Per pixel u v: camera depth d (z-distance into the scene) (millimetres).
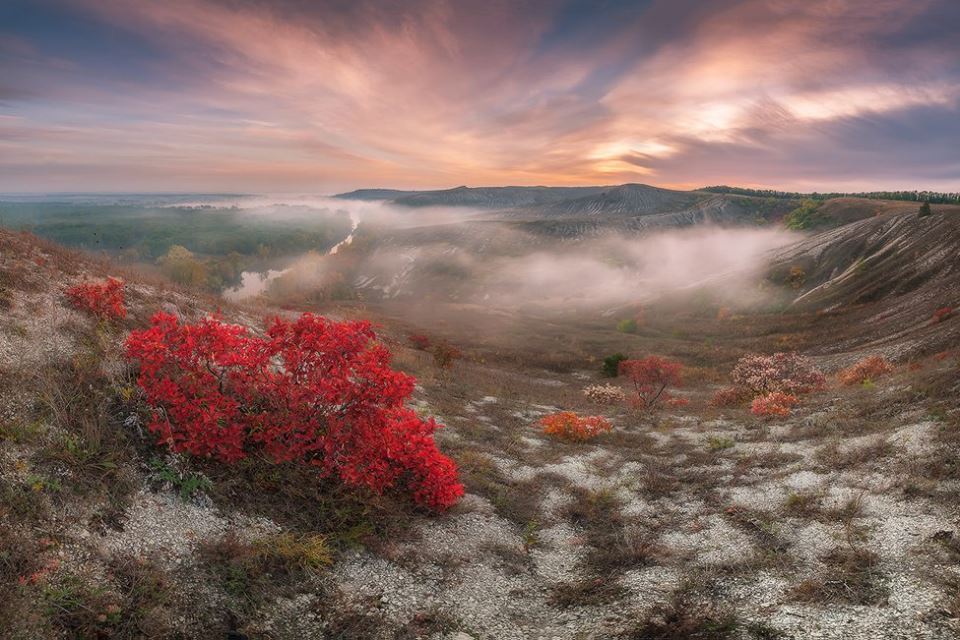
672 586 5906
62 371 6945
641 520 8172
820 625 4750
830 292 82000
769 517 7488
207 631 4586
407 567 6211
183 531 5488
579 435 13508
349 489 7234
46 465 5336
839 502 7488
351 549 6254
